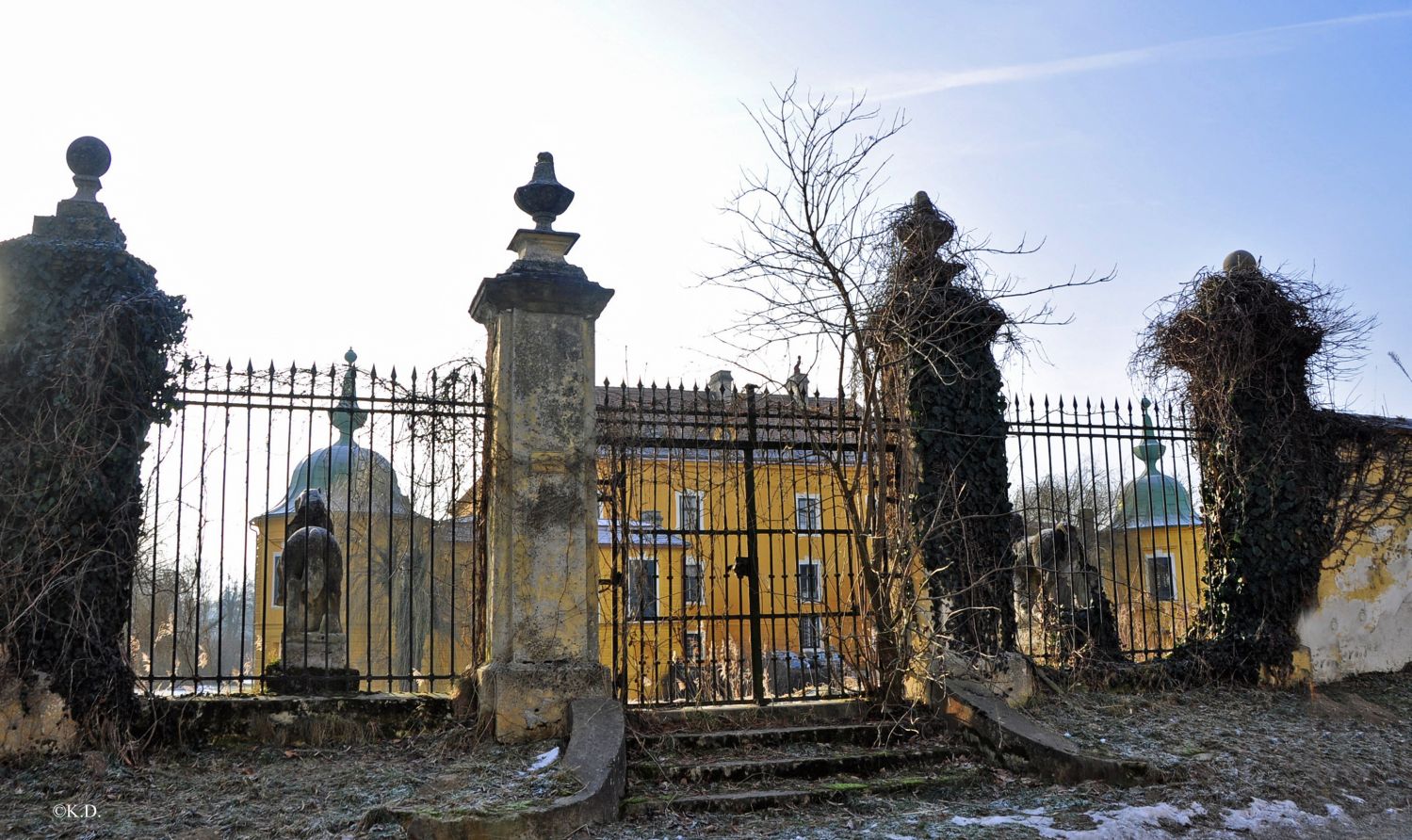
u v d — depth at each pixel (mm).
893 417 9383
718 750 7777
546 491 8008
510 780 6727
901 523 9062
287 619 8773
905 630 8688
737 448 9000
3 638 6887
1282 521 10648
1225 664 10328
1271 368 10945
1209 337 10758
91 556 7137
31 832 5852
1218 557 10820
